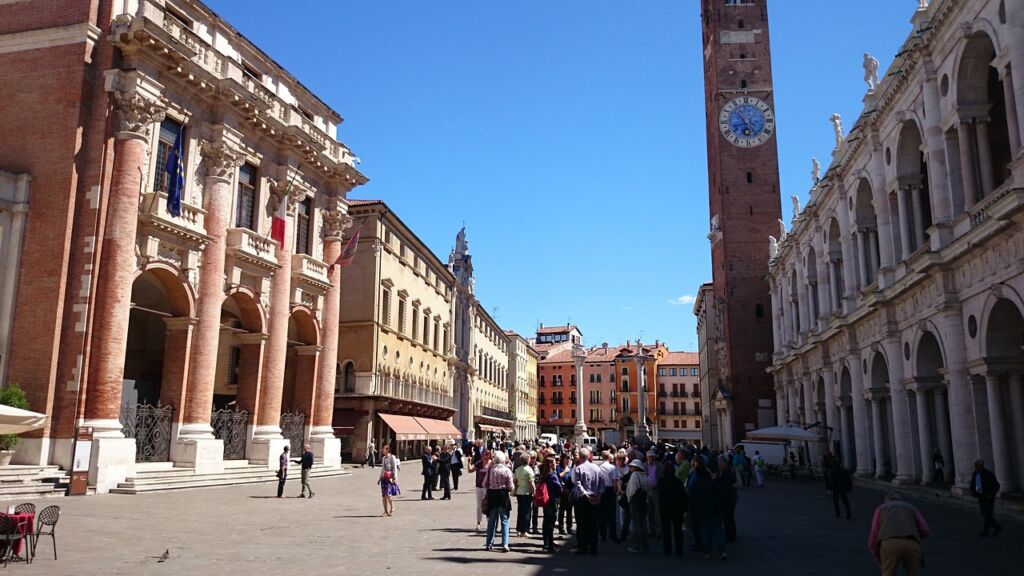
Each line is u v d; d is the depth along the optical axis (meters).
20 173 24.88
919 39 27.52
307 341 38.25
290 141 34.56
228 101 30.25
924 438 29.52
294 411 37.84
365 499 25.59
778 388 62.16
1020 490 22.78
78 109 25.12
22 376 23.98
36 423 16.12
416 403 54.72
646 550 15.16
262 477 31.00
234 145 31.16
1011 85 21.78
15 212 24.73
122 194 25.41
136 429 26.73
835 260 44.69
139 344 37.06
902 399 31.77
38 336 24.11
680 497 14.77
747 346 65.81
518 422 113.06
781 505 26.14
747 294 66.69
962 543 16.59
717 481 15.48
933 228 26.31
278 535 16.36
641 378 75.44
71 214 24.70
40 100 25.53
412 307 57.84
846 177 39.78
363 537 16.42
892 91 31.16
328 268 38.75
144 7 26.75
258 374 33.00
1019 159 20.34
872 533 9.95
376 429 49.00
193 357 28.78
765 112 69.75
